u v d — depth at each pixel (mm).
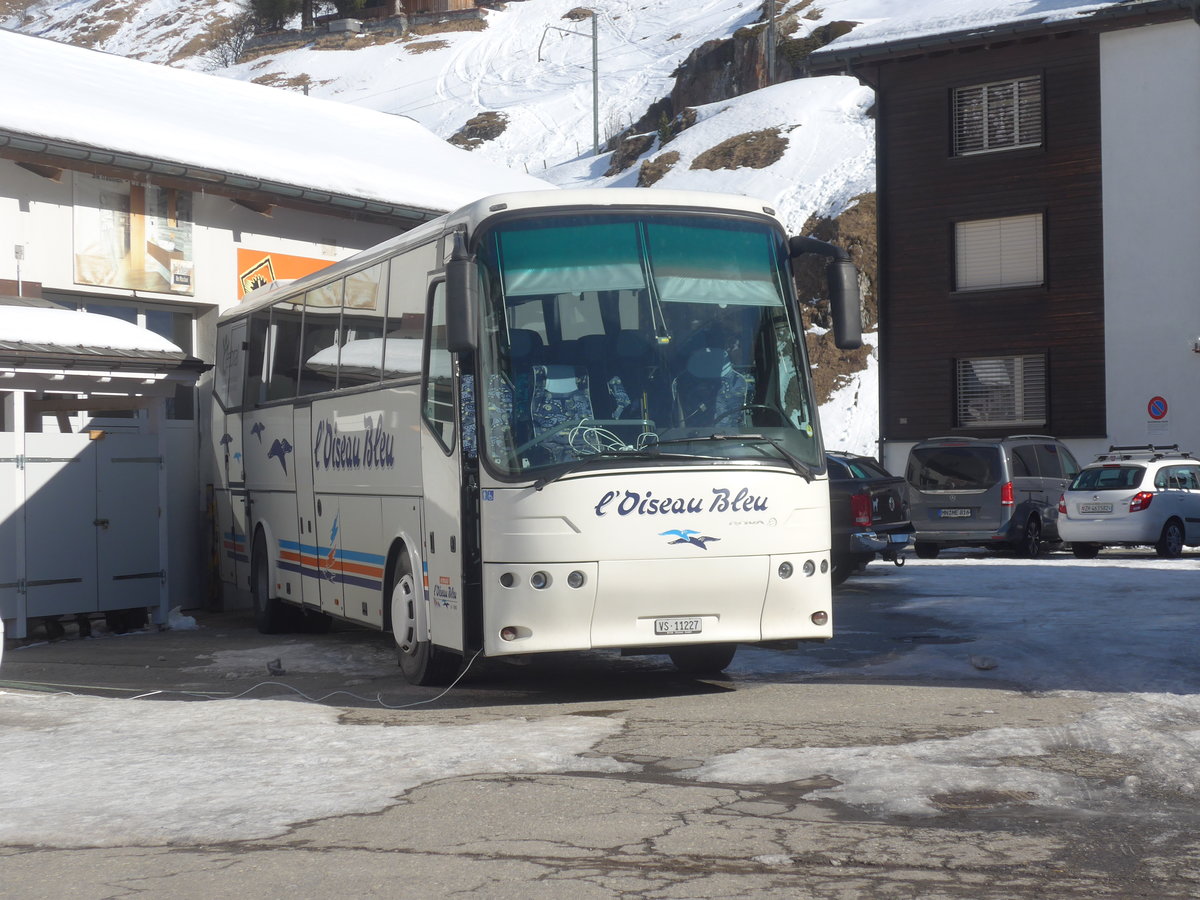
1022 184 35969
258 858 6094
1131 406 34656
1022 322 36000
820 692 10484
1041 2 36438
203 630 17062
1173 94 34125
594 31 109000
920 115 37281
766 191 80312
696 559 9977
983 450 25547
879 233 37812
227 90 28672
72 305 18000
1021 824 6398
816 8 111562
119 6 199125
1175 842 6082
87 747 8852
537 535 9797
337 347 13633
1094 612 15109
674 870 5738
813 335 65312
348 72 150000
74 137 17125
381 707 10359
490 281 10078
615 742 8523
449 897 5441
